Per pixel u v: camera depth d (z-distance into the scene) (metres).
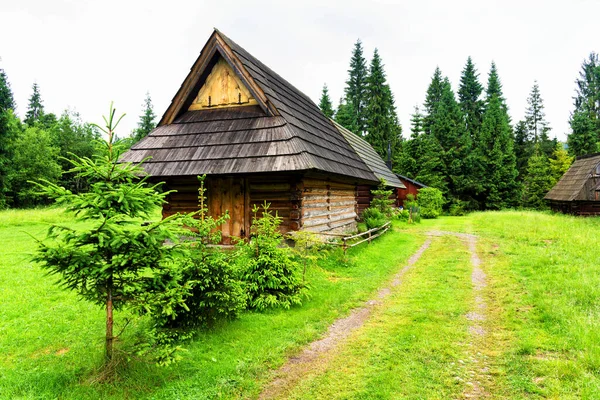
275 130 11.15
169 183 12.08
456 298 7.66
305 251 10.13
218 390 4.35
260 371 4.81
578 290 7.11
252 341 5.59
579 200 26.22
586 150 43.34
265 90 12.12
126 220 4.29
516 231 16.61
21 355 5.12
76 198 4.11
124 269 4.37
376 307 7.30
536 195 40.81
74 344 5.42
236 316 6.26
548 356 4.89
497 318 6.44
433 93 58.66
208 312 5.89
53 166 42.38
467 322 6.32
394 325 6.30
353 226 16.88
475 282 8.85
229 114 12.53
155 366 4.70
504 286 8.25
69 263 4.06
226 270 5.88
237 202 11.43
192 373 4.68
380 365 4.93
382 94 50.66
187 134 12.23
